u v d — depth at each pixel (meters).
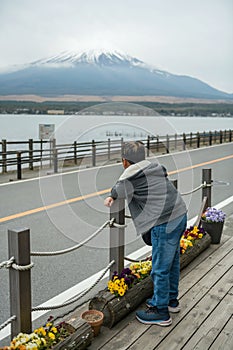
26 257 2.28
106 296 2.76
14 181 9.85
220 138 24.41
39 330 2.31
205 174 4.87
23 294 2.29
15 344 2.11
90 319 2.63
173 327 2.73
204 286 3.36
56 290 3.69
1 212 6.75
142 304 3.04
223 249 4.34
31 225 5.96
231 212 6.85
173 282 2.90
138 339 2.58
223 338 2.59
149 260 3.46
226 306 3.02
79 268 4.26
